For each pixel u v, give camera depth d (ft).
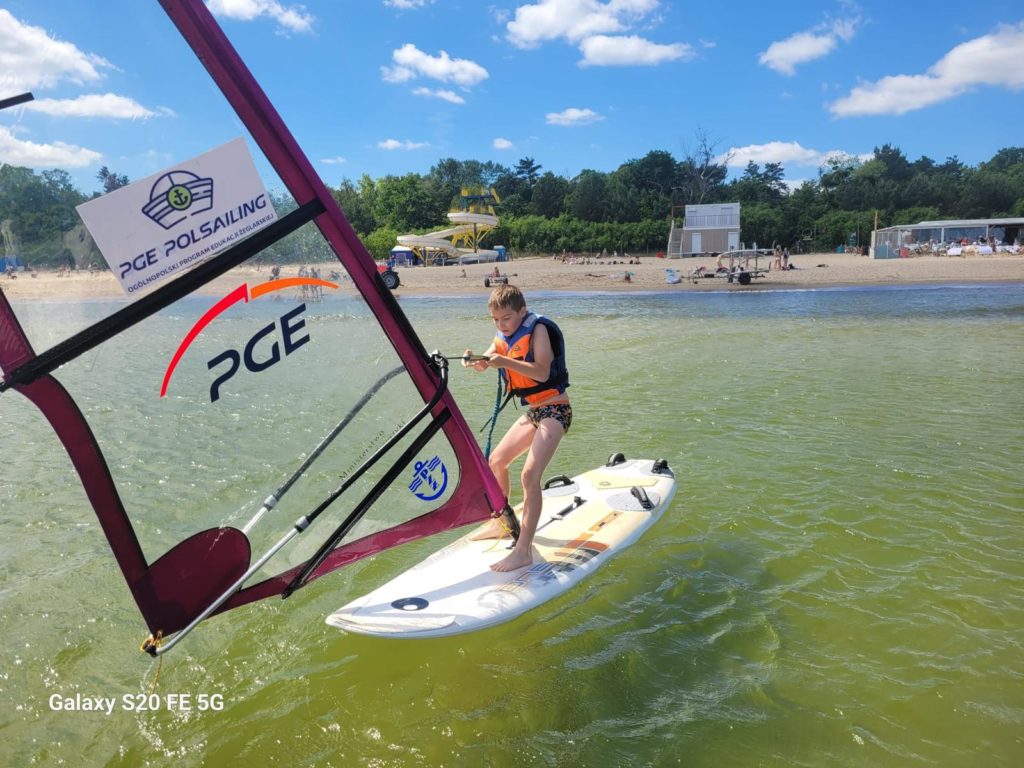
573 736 9.95
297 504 11.06
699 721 10.19
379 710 10.49
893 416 25.62
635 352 42.24
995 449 21.48
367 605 11.80
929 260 135.64
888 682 10.96
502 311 13.03
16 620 12.87
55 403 9.02
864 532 16.05
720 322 57.77
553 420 13.56
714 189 290.15
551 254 209.67
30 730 10.10
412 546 15.88
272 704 10.66
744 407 27.45
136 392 9.56
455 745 9.78
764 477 19.53
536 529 14.34
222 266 9.45
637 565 14.78
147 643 10.15
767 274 112.37
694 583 14.02
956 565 14.47
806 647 11.93
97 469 9.51
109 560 15.17
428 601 12.05
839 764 9.37
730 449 22.06
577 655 11.79
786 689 10.86
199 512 11.61
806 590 13.71
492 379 34.65
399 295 97.30
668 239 200.54
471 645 12.07
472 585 12.67
